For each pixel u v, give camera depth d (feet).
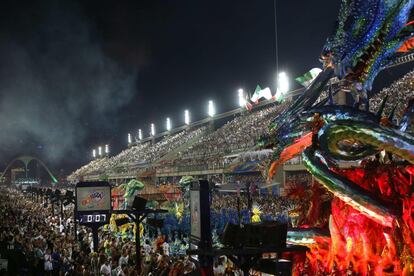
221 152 206.28
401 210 26.96
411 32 29.99
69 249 68.39
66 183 397.39
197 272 29.91
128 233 90.63
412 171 29.58
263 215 84.79
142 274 46.14
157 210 52.90
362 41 30.04
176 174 217.56
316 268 31.86
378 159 33.32
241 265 25.67
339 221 30.55
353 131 27.20
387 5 29.07
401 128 29.60
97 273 49.96
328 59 32.37
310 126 30.81
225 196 136.26
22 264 57.36
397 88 133.28
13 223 103.40
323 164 28.73
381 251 28.66
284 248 25.39
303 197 36.52
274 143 34.27
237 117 271.08
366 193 27.27
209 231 26.63
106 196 63.72
